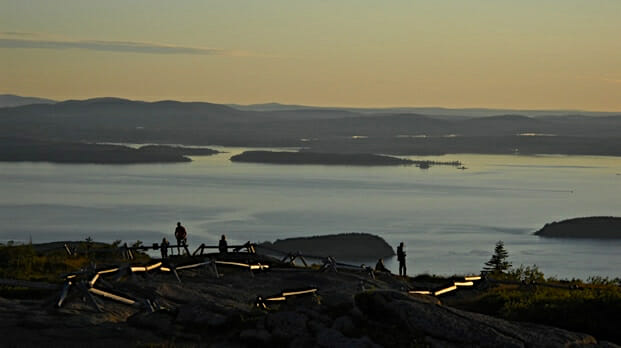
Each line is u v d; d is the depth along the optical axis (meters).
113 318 24.50
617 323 24.50
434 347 19.17
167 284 31.31
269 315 22.05
